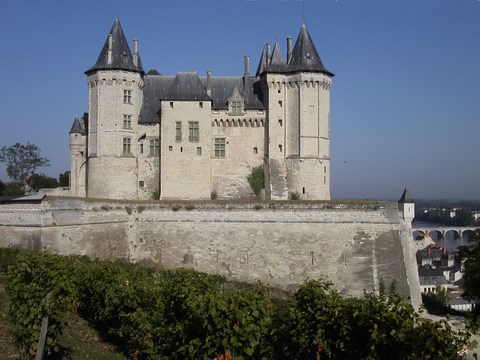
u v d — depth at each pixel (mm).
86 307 28094
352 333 16391
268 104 59531
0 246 42500
